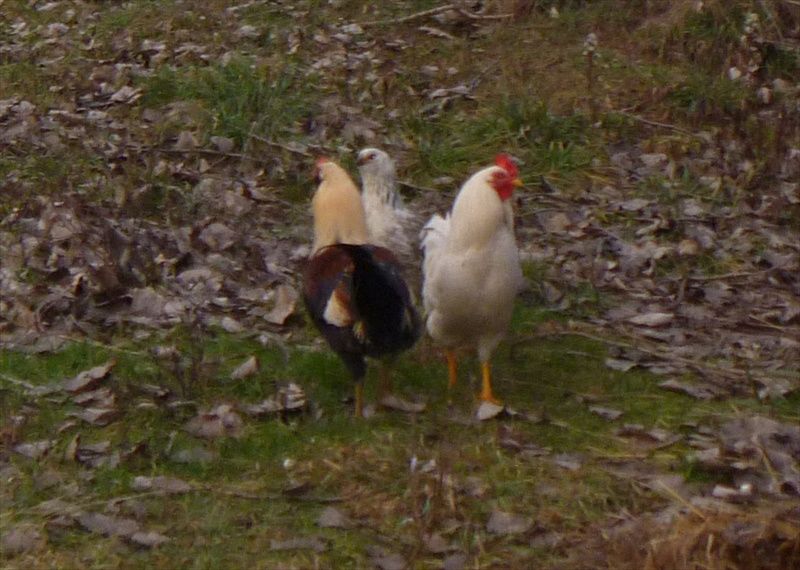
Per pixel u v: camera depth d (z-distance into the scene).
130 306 9.31
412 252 9.20
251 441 7.68
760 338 9.47
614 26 15.09
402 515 7.02
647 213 11.48
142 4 16.12
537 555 6.73
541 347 9.20
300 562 6.59
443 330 8.25
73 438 7.54
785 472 7.54
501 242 7.91
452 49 14.84
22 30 15.63
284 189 11.70
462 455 7.66
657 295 10.14
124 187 11.07
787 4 14.78
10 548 6.55
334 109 13.10
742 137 12.94
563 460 7.67
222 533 6.80
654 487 7.37
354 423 7.96
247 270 10.03
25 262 9.86
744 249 10.91
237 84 13.12
